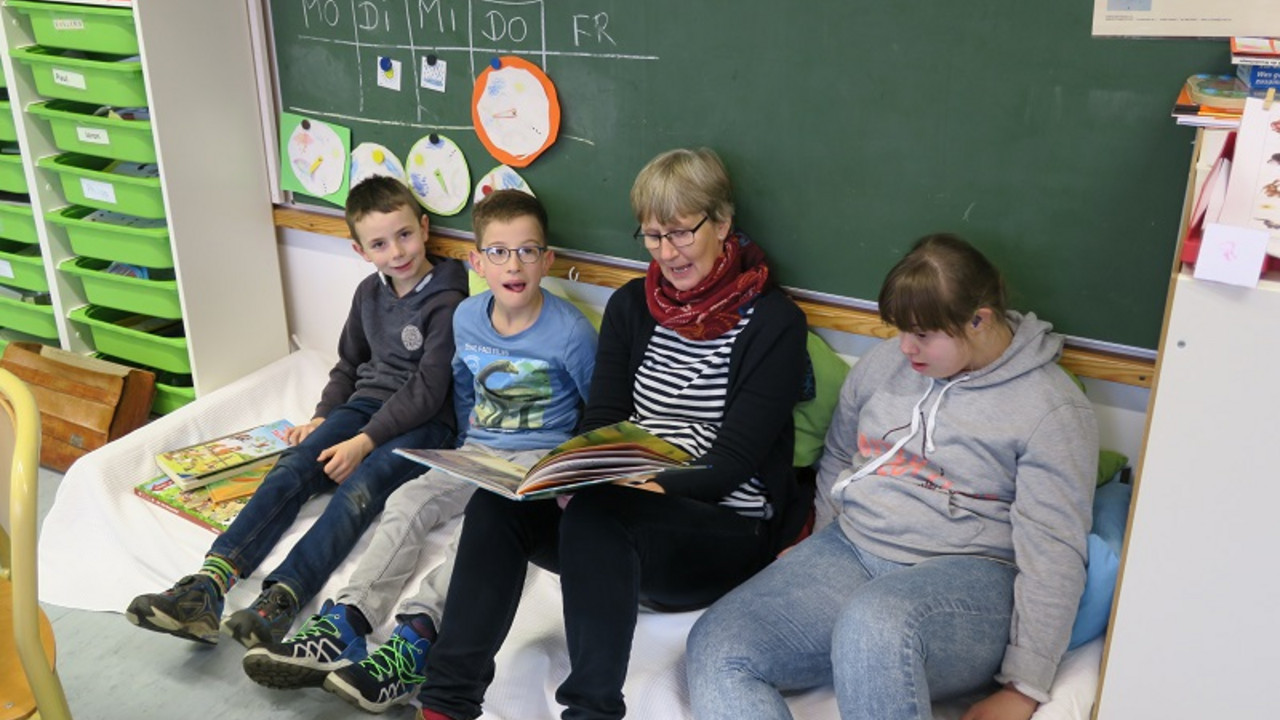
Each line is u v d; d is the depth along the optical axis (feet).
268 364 9.20
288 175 8.66
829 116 6.49
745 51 6.60
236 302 8.80
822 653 5.56
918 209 6.43
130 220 8.63
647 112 7.04
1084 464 5.46
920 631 5.12
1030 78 5.91
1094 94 5.80
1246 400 4.43
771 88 6.60
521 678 6.02
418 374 7.61
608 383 6.79
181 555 7.17
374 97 8.03
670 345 6.59
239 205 8.63
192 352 8.58
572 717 5.33
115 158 8.32
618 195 7.34
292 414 8.55
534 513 5.88
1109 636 5.09
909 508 5.80
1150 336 6.07
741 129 6.77
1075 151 5.93
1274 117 4.67
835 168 6.57
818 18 6.33
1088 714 5.32
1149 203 5.85
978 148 6.16
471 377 7.59
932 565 5.53
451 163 7.87
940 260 5.48
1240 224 4.33
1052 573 5.32
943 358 5.60
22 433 4.45
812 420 6.77
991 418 5.65
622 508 5.66
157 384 8.98
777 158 6.72
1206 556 4.74
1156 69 5.63
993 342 5.69
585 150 7.34
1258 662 4.81
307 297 9.16
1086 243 6.07
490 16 7.34
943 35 6.04
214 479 7.59
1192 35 5.51
